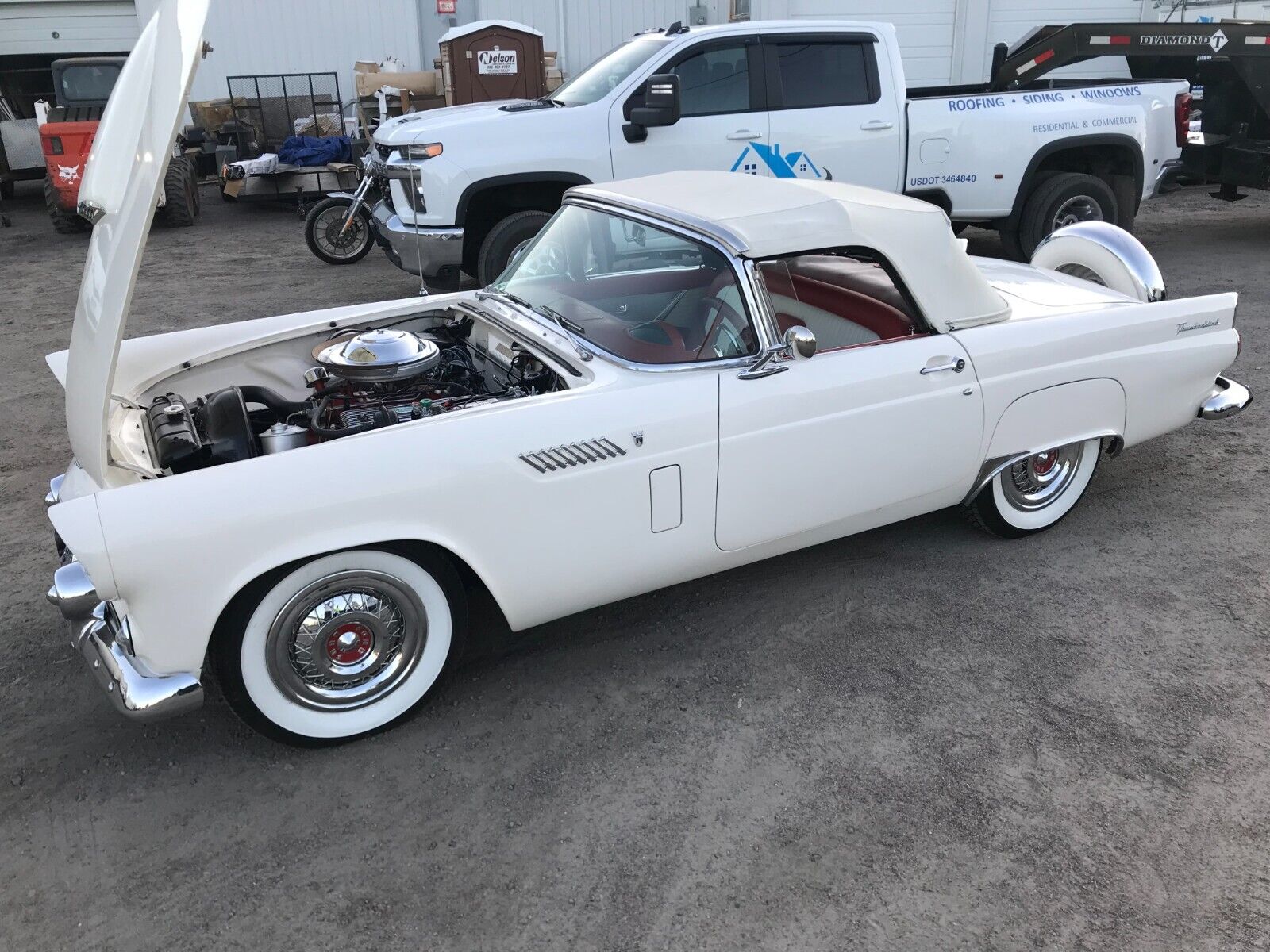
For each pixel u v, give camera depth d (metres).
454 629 3.00
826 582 3.81
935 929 2.29
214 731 3.00
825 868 2.47
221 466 2.59
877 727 2.99
